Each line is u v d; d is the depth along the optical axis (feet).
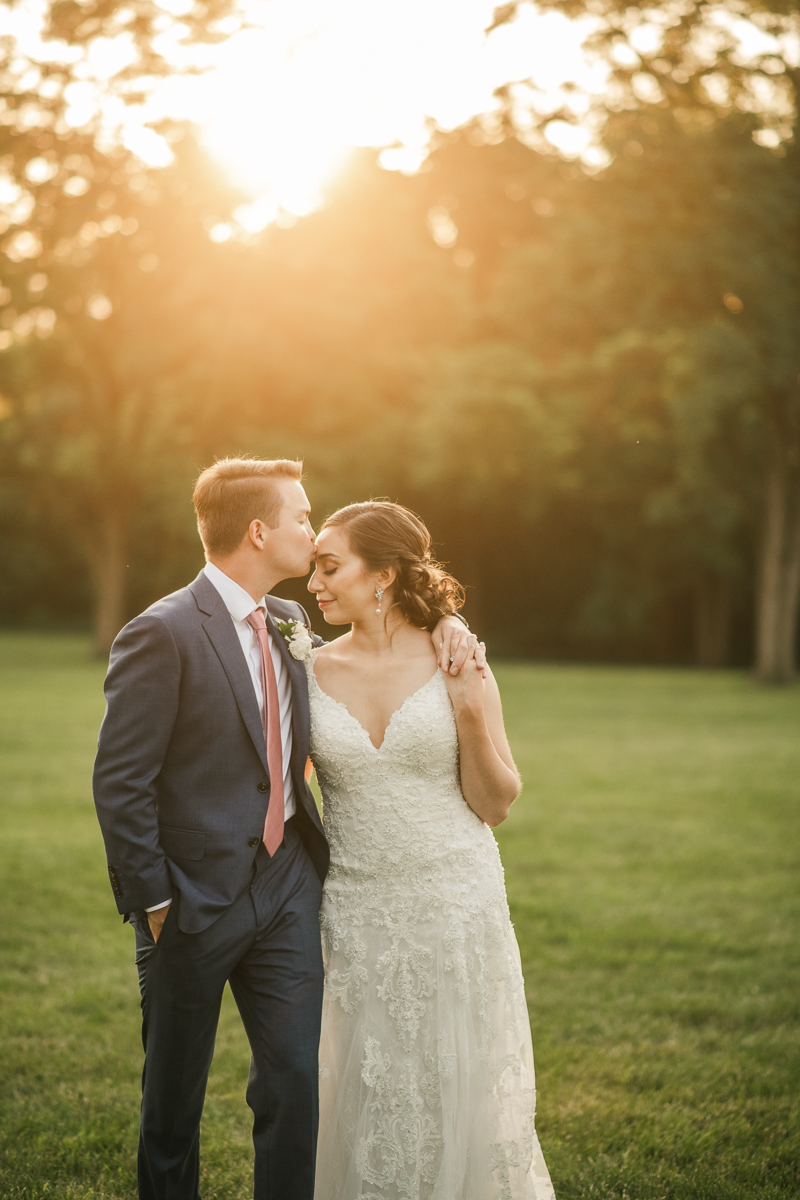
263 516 9.32
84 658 90.53
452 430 88.48
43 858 23.47
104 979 16.42
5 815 27.73
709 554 100.12
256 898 9.07
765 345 64.69
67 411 91.04
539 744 42.52
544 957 17.78
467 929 9.43
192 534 94.07
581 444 94.79
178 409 88.84
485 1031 9.45
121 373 82.43
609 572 108.06
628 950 18.20
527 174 94.02
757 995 16.05
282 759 9.46
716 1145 11.60
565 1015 15.25
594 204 63.36
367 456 94.48
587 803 30.58
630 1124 12.10
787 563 74.18
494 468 91.71
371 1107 9.20
